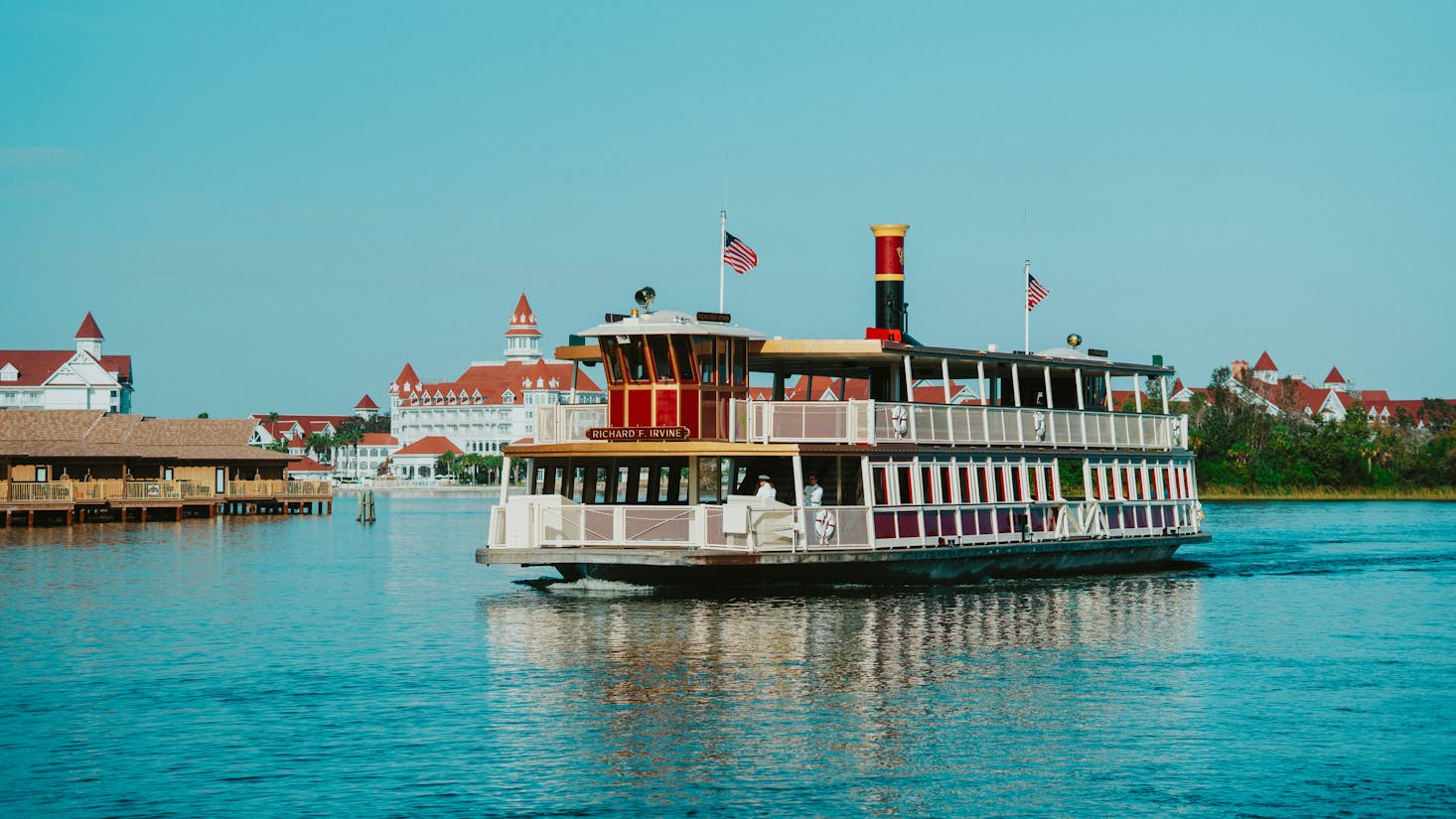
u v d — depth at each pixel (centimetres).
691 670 3250
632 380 4444
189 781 2377
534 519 4322
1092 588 4928
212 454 12475
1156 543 5634
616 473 4738
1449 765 2488
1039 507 5075
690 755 2530
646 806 2258
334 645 3709
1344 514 11900
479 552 4288
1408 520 10706
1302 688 3114
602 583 4672
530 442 4709
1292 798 2306
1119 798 2308
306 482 13650
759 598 4409
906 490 4756
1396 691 3089
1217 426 17075
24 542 8188
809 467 4769
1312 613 4372
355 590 5219
